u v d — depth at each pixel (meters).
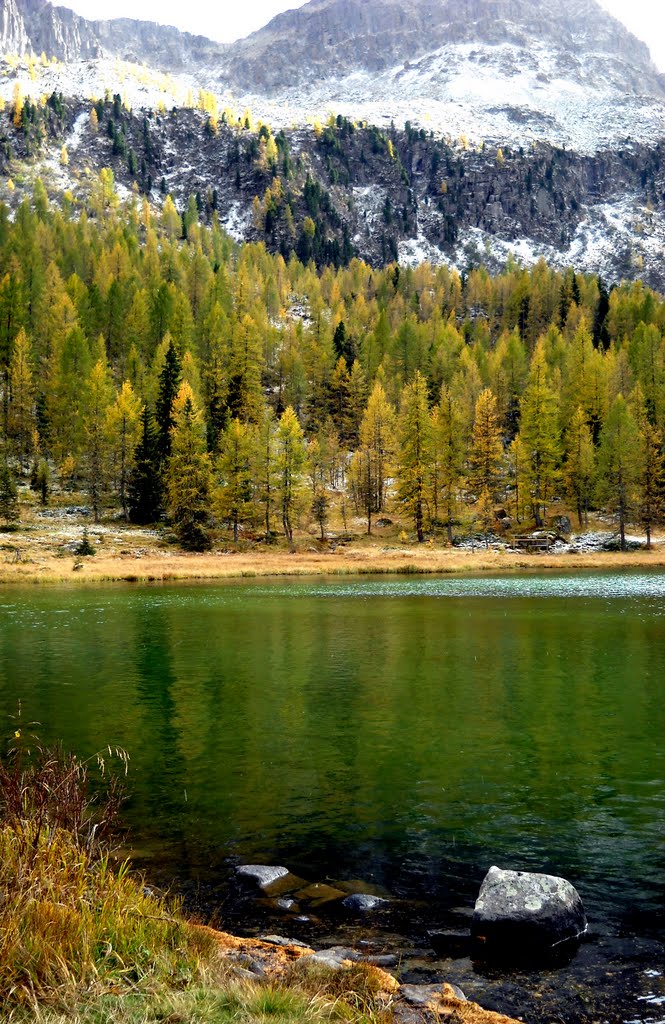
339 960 6.40
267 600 43.06
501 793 11.75
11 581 54.62
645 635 28.81
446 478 87.81
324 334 133.00
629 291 180.75
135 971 5.62
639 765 13.16
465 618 34.38
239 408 108.06
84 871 6.59
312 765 13.16
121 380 117.25
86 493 95.50
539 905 7.28
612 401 104.25
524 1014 5.92
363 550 80.38
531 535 85.94
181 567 63.53
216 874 8.74
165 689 19.50
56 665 23.00
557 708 17.36
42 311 124.25
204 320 126.62
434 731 15.43
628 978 6.50
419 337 129.50
